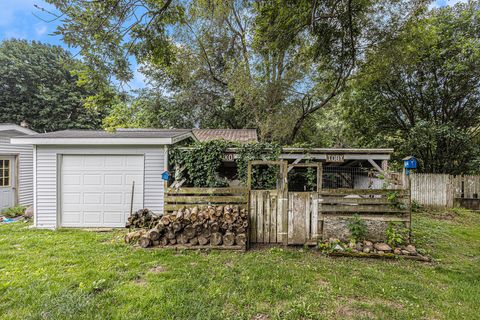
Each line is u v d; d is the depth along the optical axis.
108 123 4.70
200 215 4.56
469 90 9.87
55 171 6.04
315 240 4.81
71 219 6.11
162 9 3.48
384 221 4.60
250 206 5.00
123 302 2.72
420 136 10.16
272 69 10.62
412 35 7.59
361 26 6.90
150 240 4.51
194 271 3.53
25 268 3.55
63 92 19.17
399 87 11.03
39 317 2.45
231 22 11.66
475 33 9.34
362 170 7.88
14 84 18.31
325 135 16.69
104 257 4.02
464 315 2.59
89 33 3.19
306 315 2.55
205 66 13.50
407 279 3.41
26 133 8.90
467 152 10.35
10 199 8.23
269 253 4.39
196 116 15.62
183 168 6.17
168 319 2.45
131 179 6.12
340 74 7.93
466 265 3.93
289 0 4.25
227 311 2.61
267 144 6.16
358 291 3.05
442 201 8.95
